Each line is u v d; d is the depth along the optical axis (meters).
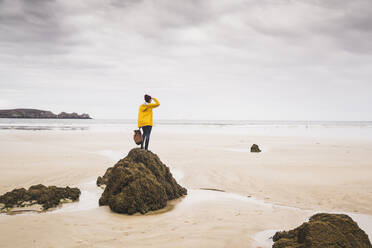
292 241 4.72
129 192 7.18
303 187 10.09
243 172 12.84
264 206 7.81
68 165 13.84
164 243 5.12
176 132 48.38
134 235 5.52
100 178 10.35
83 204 7.80
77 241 5.17
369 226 6.34
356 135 42.00
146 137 9.66
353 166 14.41
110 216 6.76
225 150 21.55
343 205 7.98
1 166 13.10
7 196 7.50
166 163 15.23
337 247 4.29
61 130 47.50
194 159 16.72
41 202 7.50
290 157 17.78
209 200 8.41
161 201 7.57
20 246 4.92
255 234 5.66
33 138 29.66
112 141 28.19
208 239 5.34
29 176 11.20
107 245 5.00
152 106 9.41
